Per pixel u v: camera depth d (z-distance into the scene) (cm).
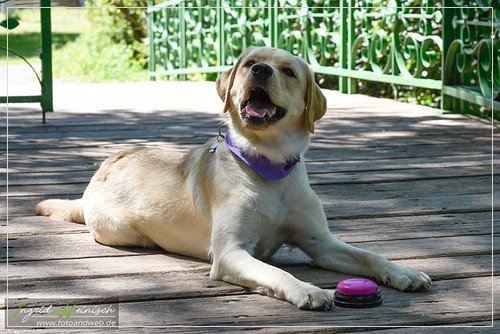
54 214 435
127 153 411
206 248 362
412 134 691
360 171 547
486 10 738
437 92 916
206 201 355
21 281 333
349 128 722
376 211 443
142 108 866
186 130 713
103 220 386
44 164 571
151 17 1360
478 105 800
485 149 624
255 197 339
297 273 346
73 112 834
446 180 523
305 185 354
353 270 342
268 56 345
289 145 344
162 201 373
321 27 985
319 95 354
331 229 411
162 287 325
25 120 775
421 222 425
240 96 337
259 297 315
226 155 349
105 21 1561
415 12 884
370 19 911
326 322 288
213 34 1195
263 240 350
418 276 323
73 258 366
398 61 857
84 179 523
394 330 283
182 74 1251
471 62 770
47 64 749
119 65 1473
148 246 386
